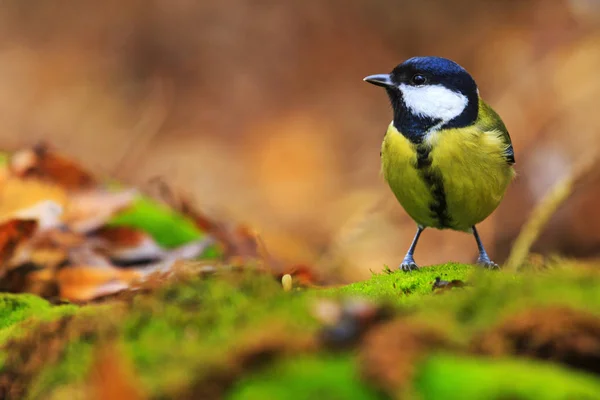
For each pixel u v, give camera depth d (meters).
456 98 6.96
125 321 3.56
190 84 19.70
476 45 18.91
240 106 19.12
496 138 6.96
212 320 3.44
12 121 17.47
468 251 13.44
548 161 13.99
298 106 19.14
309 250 13.16
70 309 4.36
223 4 21.19
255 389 2.77
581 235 12.64
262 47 20.56
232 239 8.92
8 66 19.58
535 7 18.14
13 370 3.68
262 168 16.69
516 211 13.60
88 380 3.12
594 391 2.66
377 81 7.24
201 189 15.58
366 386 2.68
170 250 7.65
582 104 14.71
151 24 20.92
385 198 14.34
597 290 3.28
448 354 2.89
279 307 3.44
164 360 3.15
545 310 3.06
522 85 16.05
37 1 21.30
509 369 2.73
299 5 21.05
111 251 7.22
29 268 6.34
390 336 2.84
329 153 17.34
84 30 20.89
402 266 7.46
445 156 6.84
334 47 20.48
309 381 2.73
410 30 20.30
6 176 8.39
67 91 18.89
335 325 2.99
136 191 8.79
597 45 15.95
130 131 17.38
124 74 19.86
